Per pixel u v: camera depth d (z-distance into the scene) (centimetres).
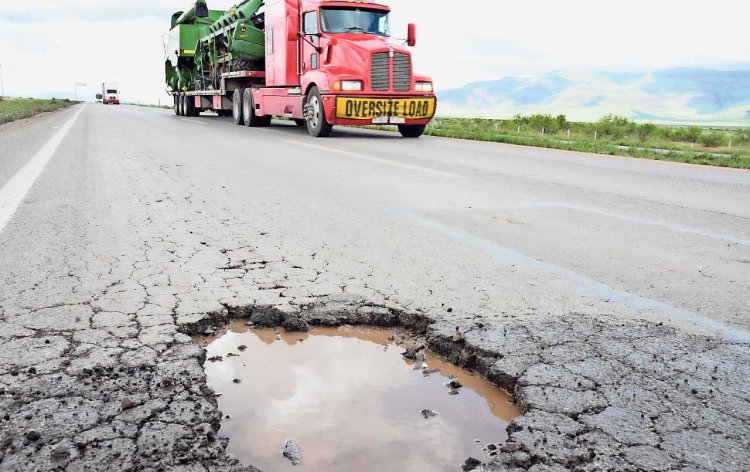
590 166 884
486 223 466
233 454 166
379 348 249
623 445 165
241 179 679
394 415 192
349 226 448
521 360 221
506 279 322
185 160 859
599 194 623
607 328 253
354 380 218
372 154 979
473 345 235
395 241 403
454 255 370
